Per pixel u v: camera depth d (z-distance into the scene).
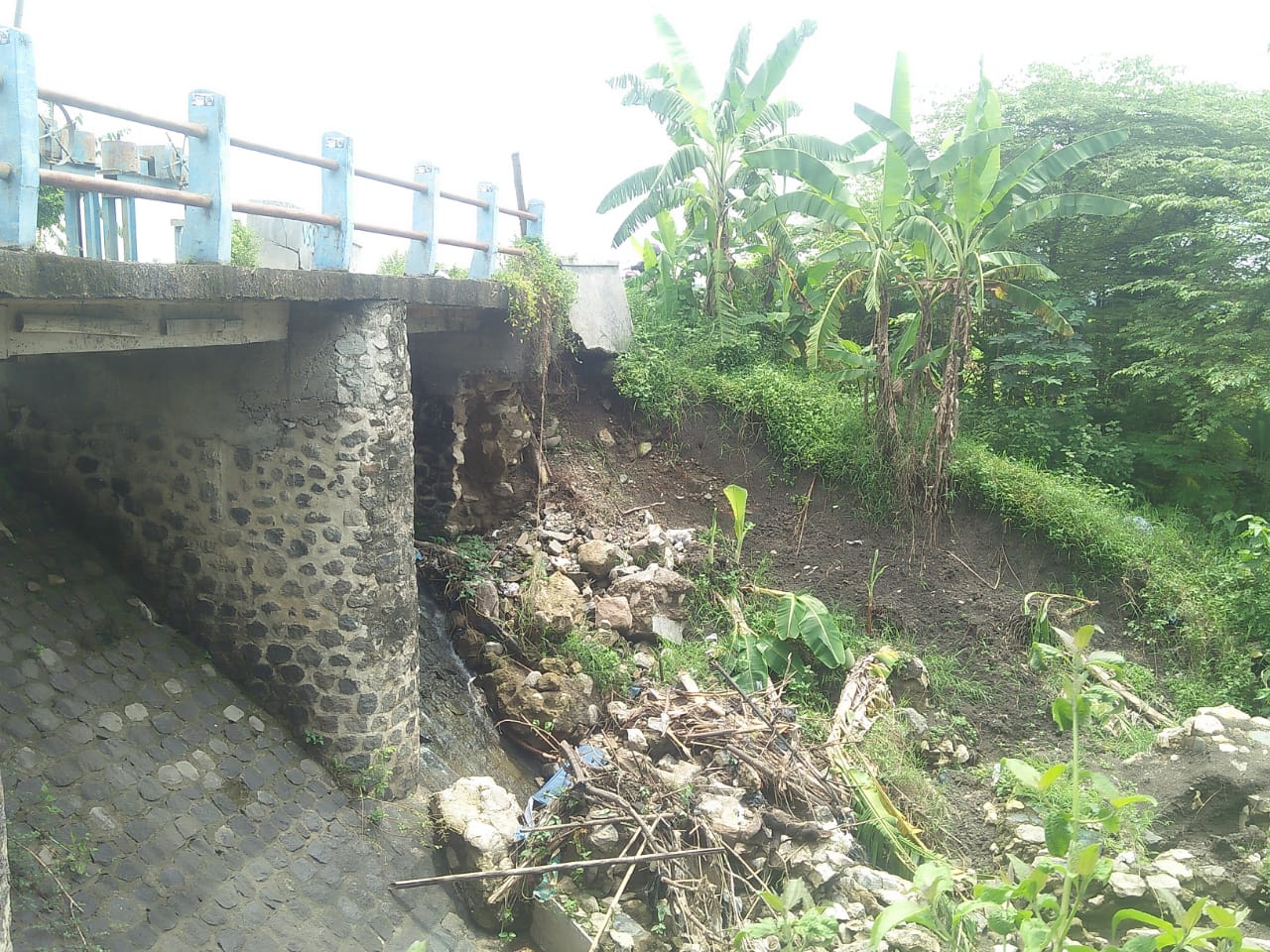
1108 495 12.29
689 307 13.30
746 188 12.47
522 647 8.46
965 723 8.93
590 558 9.34
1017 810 7.64
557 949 6.01
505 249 9.62
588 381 11.83
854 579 10.41
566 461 10.91
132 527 6.59
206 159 5.12
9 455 6.59
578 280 11.73
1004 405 13.84
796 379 12.54
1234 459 13.73
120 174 5.10
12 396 6.53
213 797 5.69
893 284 12.31
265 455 6.39
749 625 9.43
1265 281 12.00
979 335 14.00
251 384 6.36
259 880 5.48
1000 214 10.49
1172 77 14.77
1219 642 10.05
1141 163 13.30
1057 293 13.91
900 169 9.73
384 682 6.57
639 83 12.34
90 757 5.30
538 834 6.25
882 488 11.06
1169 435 14.01
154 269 4.60
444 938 5.90
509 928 6.18
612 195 12.38
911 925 5.98
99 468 6.57
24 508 6.35
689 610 9.57
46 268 4.03
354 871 5.95
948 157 9.52
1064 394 13.78
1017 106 14.12
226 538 6.50
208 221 5.16
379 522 6.47
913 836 7.26
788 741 7.46
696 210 12.82
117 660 5.92
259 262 7.34
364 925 5.65
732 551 10.37
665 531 10.41
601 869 6.23
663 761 7.27
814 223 13.93
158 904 4.94
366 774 6.51
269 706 6.56
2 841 3.52
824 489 11.39
